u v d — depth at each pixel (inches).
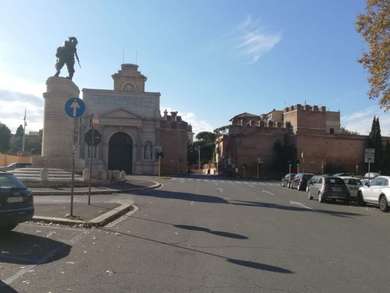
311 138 3444.9
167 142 3339.1
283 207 855.7
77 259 343.0
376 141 3395.7
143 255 366.3
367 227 585.3
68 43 1325.0
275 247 415.8
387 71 833.5
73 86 1325.0
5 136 4175.7
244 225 567.8
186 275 302.8
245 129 3540.8
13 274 291.7
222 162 3843.5
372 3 829.8
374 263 355.6
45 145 1290.6
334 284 288.8
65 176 1224.8
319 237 485.1
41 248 379.2
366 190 929.5
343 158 3476.9
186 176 3073.3
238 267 330.6
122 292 258.8
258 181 2615.7
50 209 634.8
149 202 881.5
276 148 3526.1
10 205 415.8
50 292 255.1
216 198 1040.8
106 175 1344.7
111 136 3056.1
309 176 1588.3
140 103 3125.0
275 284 284.8
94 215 585.3
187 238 455.2
